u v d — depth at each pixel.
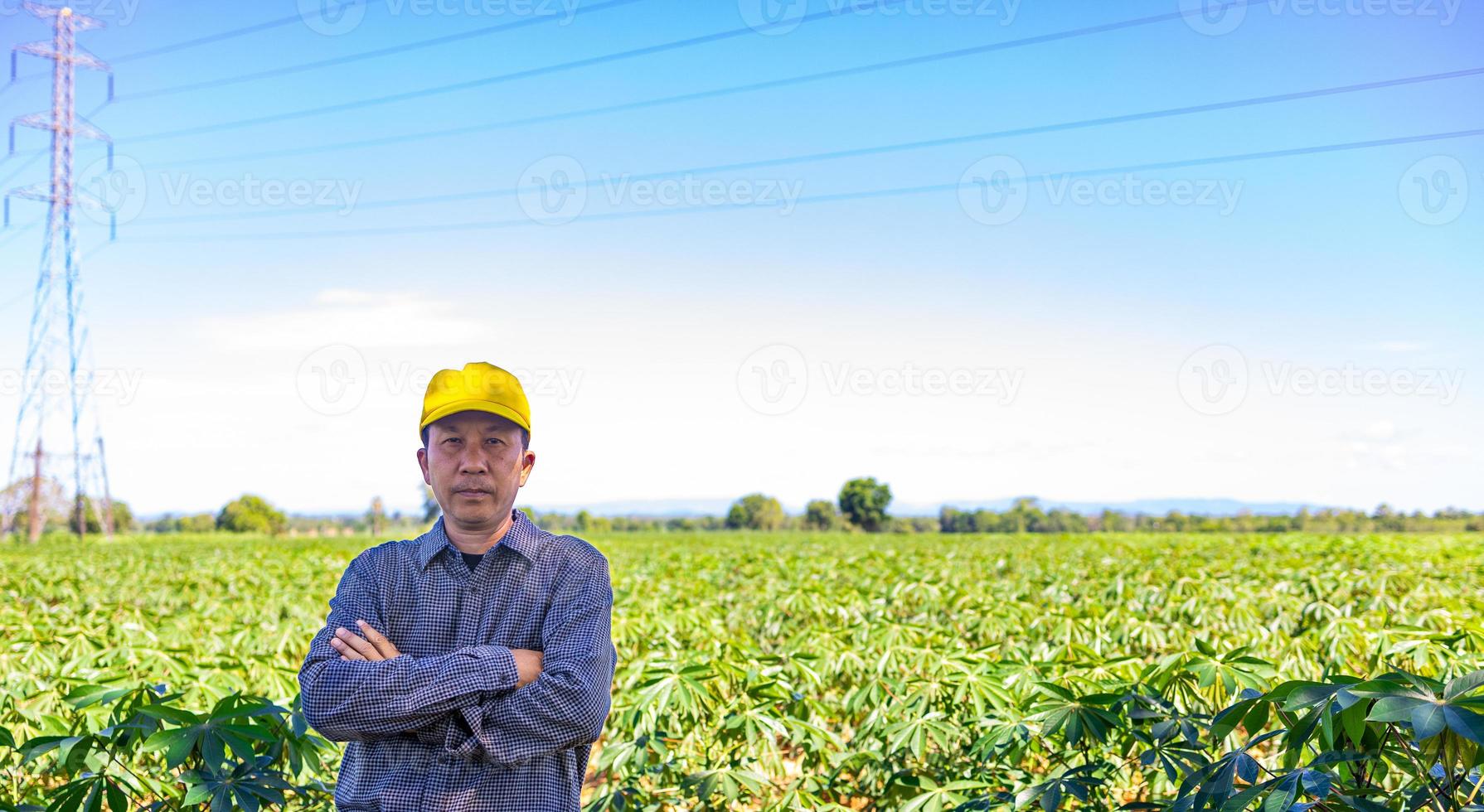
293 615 11.37
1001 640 8.02
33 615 10.09
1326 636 6.26
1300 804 2.61
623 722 4.52
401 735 2.58
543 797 2.58
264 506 67.50
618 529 68.56
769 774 4.86
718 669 4.59
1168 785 4.21
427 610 2.70
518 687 2.55
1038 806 3.76
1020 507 53.97
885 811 4.43
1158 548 20.25
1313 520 45.03
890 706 4.74
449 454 2.67
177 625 8.49
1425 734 2.35
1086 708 3.62
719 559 18.12
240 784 3.24
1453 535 26.73
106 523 48.97
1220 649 4.09
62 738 3.35
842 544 28.72
